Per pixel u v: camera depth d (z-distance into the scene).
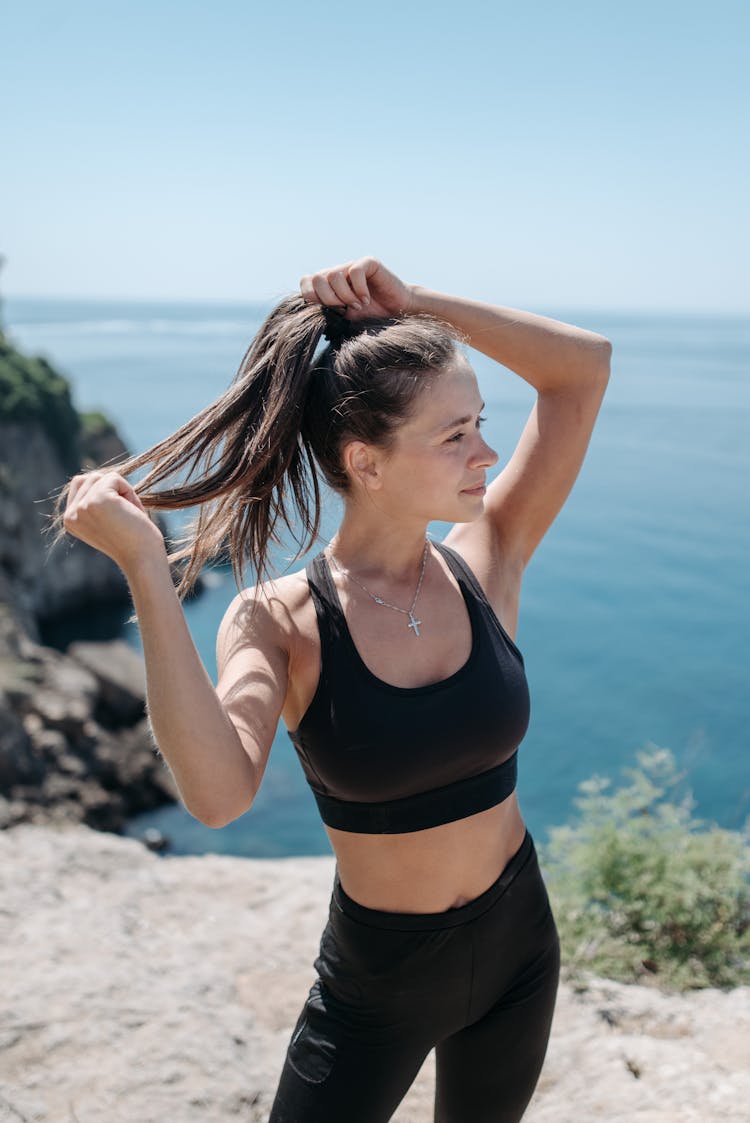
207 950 3.58
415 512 1.77
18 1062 2.80
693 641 27.75
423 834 1.74
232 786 1.53
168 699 1.49
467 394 1.74
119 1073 2.77
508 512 2.08
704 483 56.38
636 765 18.36
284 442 1.80
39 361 34.78
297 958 3.57
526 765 18.50
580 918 3.78
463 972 1.80
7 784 15.77
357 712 1.69
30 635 27.00
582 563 37.38
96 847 4.39
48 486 32.50
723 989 3.45
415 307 1.95
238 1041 2.98
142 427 72.06
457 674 1.75
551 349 1.99
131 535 1.51
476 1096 1.96
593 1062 2.88
